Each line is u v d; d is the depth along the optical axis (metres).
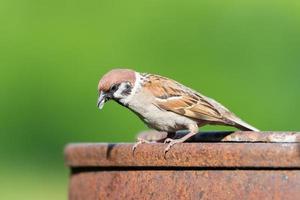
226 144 4.50
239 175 4.45
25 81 14.77
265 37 13.70
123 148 4.96
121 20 14.38
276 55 13.55
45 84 14.66
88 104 14.33
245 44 13.73
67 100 14.58
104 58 14.34
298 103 13.10
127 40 14.28
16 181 15.03
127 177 4.96
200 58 13.86
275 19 13.76
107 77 6.61
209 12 14.10
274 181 4.36
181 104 6.71
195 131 6.70
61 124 14.66
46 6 14.64
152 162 4.77
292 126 13.02
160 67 14.03
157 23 14.23
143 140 6.66
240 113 13.27
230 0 14.01
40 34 14.70
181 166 4.64
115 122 13.91
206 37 13.98
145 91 6.71
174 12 14.16
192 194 4.59
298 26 13.66
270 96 13.23
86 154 5.37
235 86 13.48
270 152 4.36
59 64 14.62
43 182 14.99
